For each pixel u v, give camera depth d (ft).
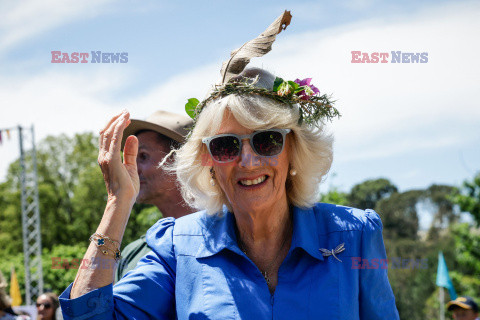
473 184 70.90
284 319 6.22
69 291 6.21
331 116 7.04
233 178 6.66
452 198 73.05
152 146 10.53
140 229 64.28
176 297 6.64
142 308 6.56
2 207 125.49
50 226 118.21
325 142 6.95
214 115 6.62
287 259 6.53
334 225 6.72
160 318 6.68
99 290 6.07
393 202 196.44
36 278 79.61
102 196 116.37
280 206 6.81
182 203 10.48
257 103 6.48
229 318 6.23
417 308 138.21
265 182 6.61
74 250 101.60
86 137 130.62
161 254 6.90
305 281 6.42
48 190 121.39
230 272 6.55
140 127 10.58
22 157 66.69
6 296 14.55
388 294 6.68
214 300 6.37
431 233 192.34
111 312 6.21
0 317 14.29
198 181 7.20
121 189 6.36
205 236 6.86
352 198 203.72
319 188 7.01
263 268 6.80
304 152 6.81
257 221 6.72
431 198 196.13
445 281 31.27
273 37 6.79
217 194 7.14
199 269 6.62
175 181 10.11
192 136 7.03
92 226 117.29
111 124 6.59
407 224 195.00
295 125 6.66
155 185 10.46
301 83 6.98
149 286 6.66
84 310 6.03
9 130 61.67
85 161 127.44
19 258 106.32
